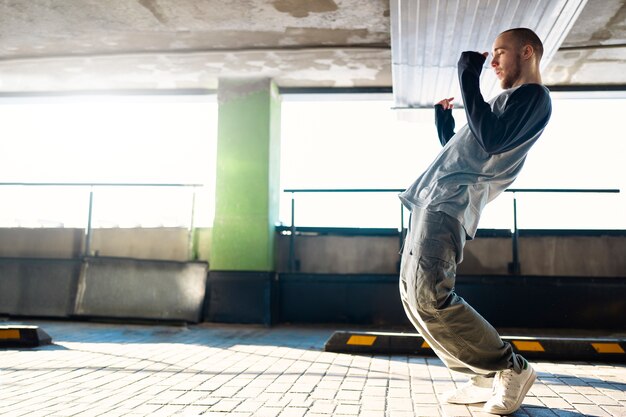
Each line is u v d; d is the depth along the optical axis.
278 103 7.97
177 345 4.92
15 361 3.90
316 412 2.46
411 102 6.78
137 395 2.81
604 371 3.71
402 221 7.49
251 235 7.29
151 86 7.92
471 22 4.83
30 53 6.80
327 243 7.61
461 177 2.23
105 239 7.72
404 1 4.52
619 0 5.27
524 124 2.07
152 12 5.73
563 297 6.96
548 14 4.58
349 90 7.86
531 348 4.25
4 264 7.37
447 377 3.40
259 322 7.07
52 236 7.73
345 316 7.31
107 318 7.09
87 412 2.43
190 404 2.61
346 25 5.98
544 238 7.25
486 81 5.81
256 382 3.19
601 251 7.13
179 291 7.17
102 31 6.18
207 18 5.85
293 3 5.52
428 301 2.17
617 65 6.83
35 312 7.18
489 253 7.29
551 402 2.69
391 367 3.78
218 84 7.62
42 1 5.52
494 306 7.02
